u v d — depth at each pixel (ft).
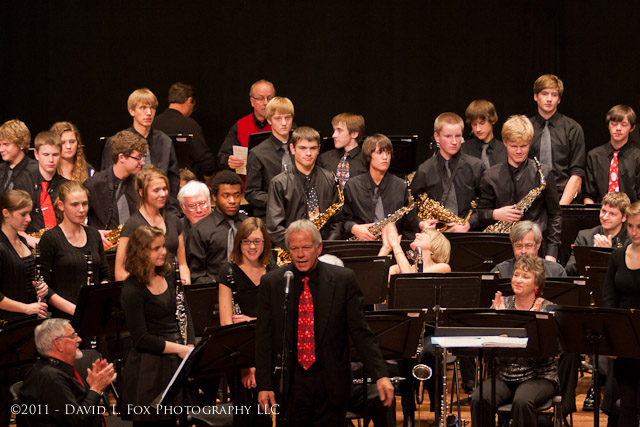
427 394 46.03
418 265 40.27
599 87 61.77
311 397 29.43
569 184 51.47
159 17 62.44
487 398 34.63
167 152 47.96
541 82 51.75
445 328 30.96
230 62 62.75
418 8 62.90
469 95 62.95
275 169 46.88
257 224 34.96
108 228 43.01
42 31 62.13
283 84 63.00
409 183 46.26
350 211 45.57
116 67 62.39
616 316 32.14
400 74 63.00
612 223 42.96
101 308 34.78
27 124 62.34
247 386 33.81
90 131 62.54
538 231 39.17
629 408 35.14
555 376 35.24
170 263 35.24
